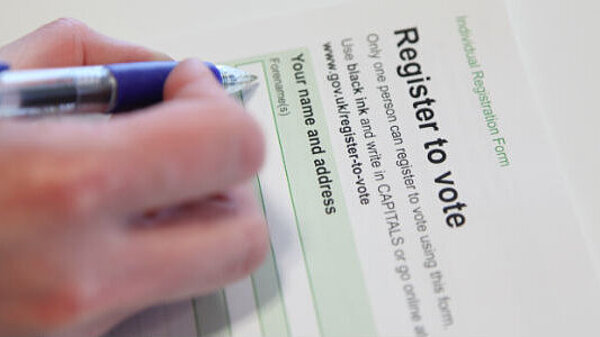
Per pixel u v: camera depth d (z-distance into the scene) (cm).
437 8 40
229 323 38
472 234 38
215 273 35
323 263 38
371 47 40
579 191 38
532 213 38
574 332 37
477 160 39
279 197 39
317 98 40
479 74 40
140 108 37
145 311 38
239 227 35
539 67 40
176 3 42
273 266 38
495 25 40
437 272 38
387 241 38
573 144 39
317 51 40
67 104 35
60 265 33
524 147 39
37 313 33
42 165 32
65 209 32
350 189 39
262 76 40
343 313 37
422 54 40
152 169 33
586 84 39
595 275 37
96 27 41
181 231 34
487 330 37
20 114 35
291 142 39
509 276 37
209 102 34
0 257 33
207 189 34
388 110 39
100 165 33
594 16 40
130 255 34
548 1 41
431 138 39
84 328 35
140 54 39
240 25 41
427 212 38
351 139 39
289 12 41
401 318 37
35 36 39
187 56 41
